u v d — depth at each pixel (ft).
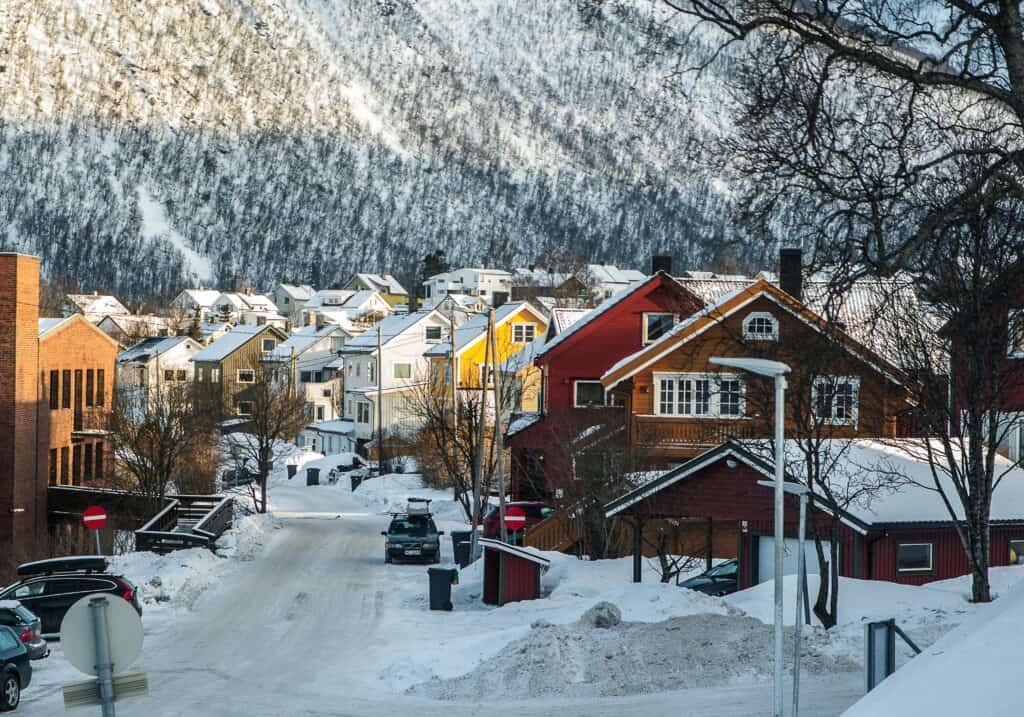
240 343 483.51
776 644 59.26
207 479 263.29
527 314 340.18
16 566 189.47
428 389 296.10
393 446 345.92
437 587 130.93
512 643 94.07
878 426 122.52
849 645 89.97
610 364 207.00
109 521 214.90
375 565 172.35
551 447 193.98
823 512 114.83
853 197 63.36
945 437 96.53
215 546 180.34
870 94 67.00
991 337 90.38
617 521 160.25
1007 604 46.98
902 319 94.38
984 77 62.64
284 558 178.40
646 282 205.16
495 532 179.63
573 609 111.65
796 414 95.40
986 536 96.78
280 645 110.11
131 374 449.06
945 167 72.74
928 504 118.42
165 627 120.47
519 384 260.01
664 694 83.15
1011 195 63.98
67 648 49.19
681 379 174.91
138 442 219.82
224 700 86.94
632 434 174.81
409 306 459.73
